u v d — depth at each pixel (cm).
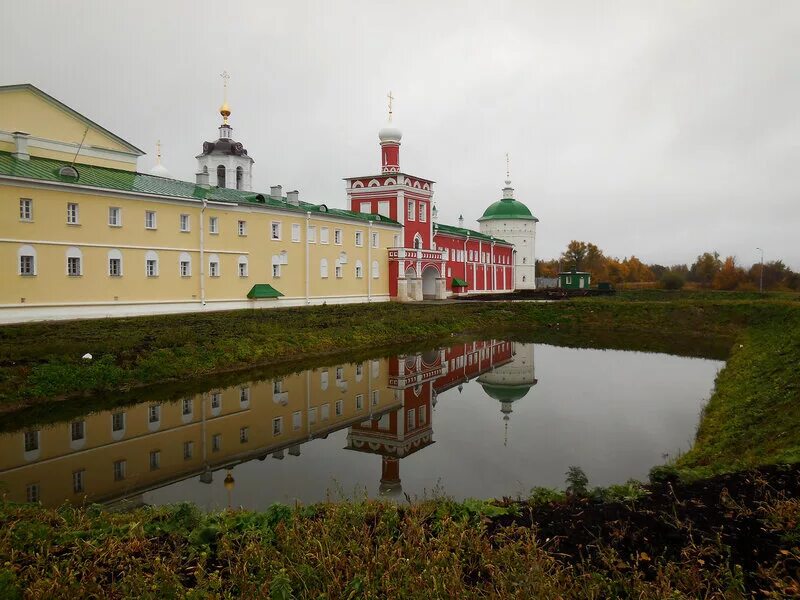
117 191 3847
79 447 1838
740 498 1044
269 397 2517
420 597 759
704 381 2928
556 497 1129
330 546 899
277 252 5188
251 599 768
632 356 3809
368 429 2077
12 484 1537
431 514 1053
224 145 7012
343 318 4391
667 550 880
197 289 4459
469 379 3000
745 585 776
